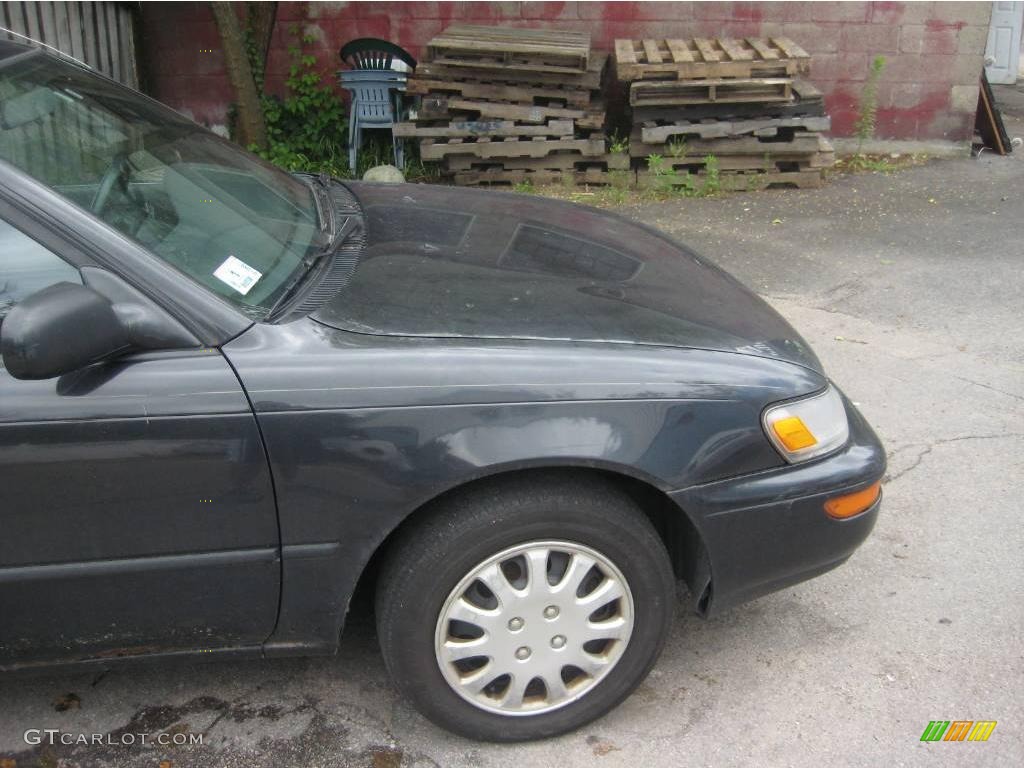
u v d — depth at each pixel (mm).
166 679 2951
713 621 3193
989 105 9094
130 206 2535
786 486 2564
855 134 9133
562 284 2801
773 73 7703
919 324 5535
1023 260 6496
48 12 7773
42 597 2363
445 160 8391
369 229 3047
